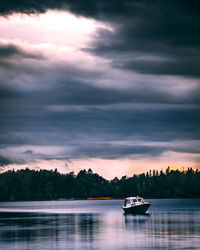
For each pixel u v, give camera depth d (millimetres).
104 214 143250
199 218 108000
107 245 58750
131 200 134500
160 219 105500
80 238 66562
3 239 65688
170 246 56594
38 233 74375
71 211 175500
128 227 84250
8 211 180750
